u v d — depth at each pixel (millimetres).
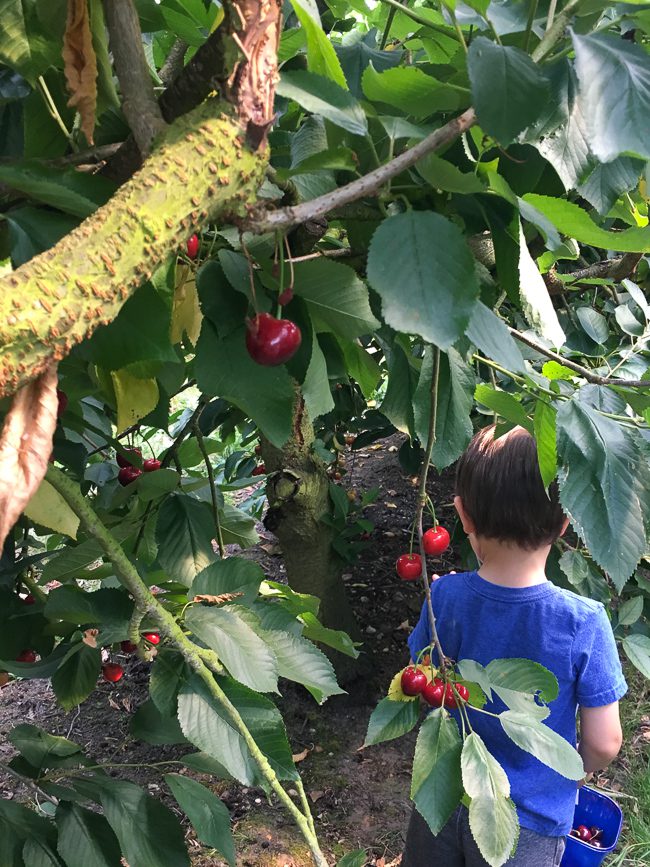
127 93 650
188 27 1102
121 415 1089
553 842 1659
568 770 1114
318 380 930
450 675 1176
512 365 785
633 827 2609
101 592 1262
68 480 883
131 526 1629
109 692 3510
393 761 3043
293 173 746
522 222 1027
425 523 4480
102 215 547
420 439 1061
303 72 699
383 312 628
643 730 3061
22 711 3404
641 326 1860
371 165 844
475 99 631
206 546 1445
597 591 2297
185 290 1132
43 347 518
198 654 1031
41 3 843
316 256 853
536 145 792
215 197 582
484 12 740
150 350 757
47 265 522
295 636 1198
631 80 664
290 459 2652
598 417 1011
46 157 975
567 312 2268
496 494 1608
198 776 2973
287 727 3195
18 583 1865
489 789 1067
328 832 2721
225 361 884
